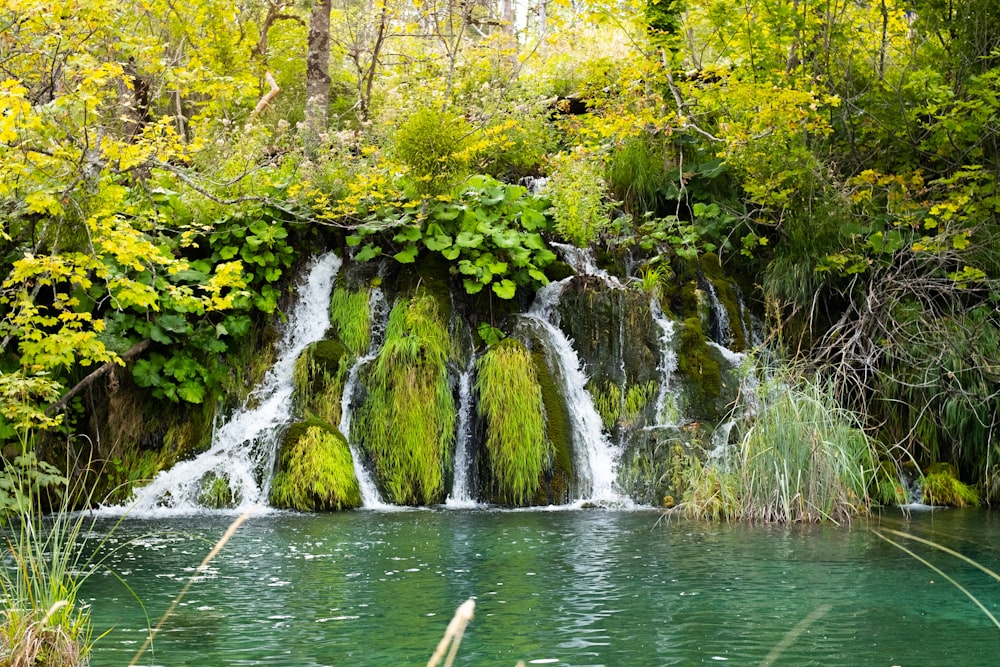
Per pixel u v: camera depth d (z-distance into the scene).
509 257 13.28
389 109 14.60
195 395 11.71
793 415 9.44
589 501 11.11
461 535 8.46
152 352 11.77
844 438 9.54
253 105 17.92
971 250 12.40
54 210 8.10
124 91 13.38
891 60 15.26
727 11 14.26
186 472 11.06
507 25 19.02
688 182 14.75
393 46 22.42
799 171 13.10
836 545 7.81
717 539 8.12
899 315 12.31
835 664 4.43
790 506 9.36
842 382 11.73
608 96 16.50
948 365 11.76
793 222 13.36
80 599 5.76
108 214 8.83
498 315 13.14
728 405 11.91
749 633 5.00
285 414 11.87
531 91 17.48
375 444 11.44
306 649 4.65
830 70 14.37
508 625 5.15
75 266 8.80
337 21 22.64
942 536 8.35
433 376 11.65
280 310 12.82
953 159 13.69
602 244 14.15
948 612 5.49
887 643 4.82
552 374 12.07
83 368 11.39
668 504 10.80
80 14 8.55
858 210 13.66
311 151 13.98
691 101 14.77
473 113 15.48
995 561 7.11
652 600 5.78
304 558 7.23
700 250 14.09
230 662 4.42
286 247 12.84
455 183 12.91
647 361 12.33
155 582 6.27
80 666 4.20
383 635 4.93
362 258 12.78
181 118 12.66
